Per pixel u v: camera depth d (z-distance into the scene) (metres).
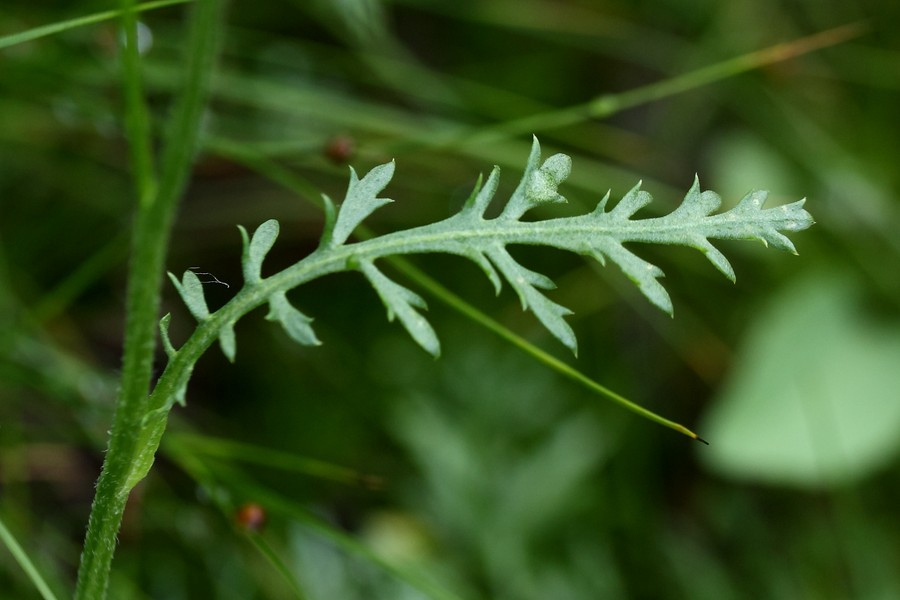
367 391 0.40
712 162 0.48
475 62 0.48
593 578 0.36
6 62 0.34
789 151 0.48
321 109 0.38
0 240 0.38
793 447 0.39
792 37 0.49
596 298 0.44
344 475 0.29
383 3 0.42
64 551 0.33
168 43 0.38
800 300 0.44
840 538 0.39
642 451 0.41
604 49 0.48
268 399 0.40
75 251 0.40
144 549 0.32
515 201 0.22
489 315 0.43
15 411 0.33
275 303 0.22
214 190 0.43
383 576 0.34
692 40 0.49
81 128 0.38
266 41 0.42
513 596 0.35
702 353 0.44
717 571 0.39
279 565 0.27
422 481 0.38
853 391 0.41
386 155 0.36
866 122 0.49
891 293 0.45
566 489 0.37
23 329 0.32
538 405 0.40
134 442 0.22
